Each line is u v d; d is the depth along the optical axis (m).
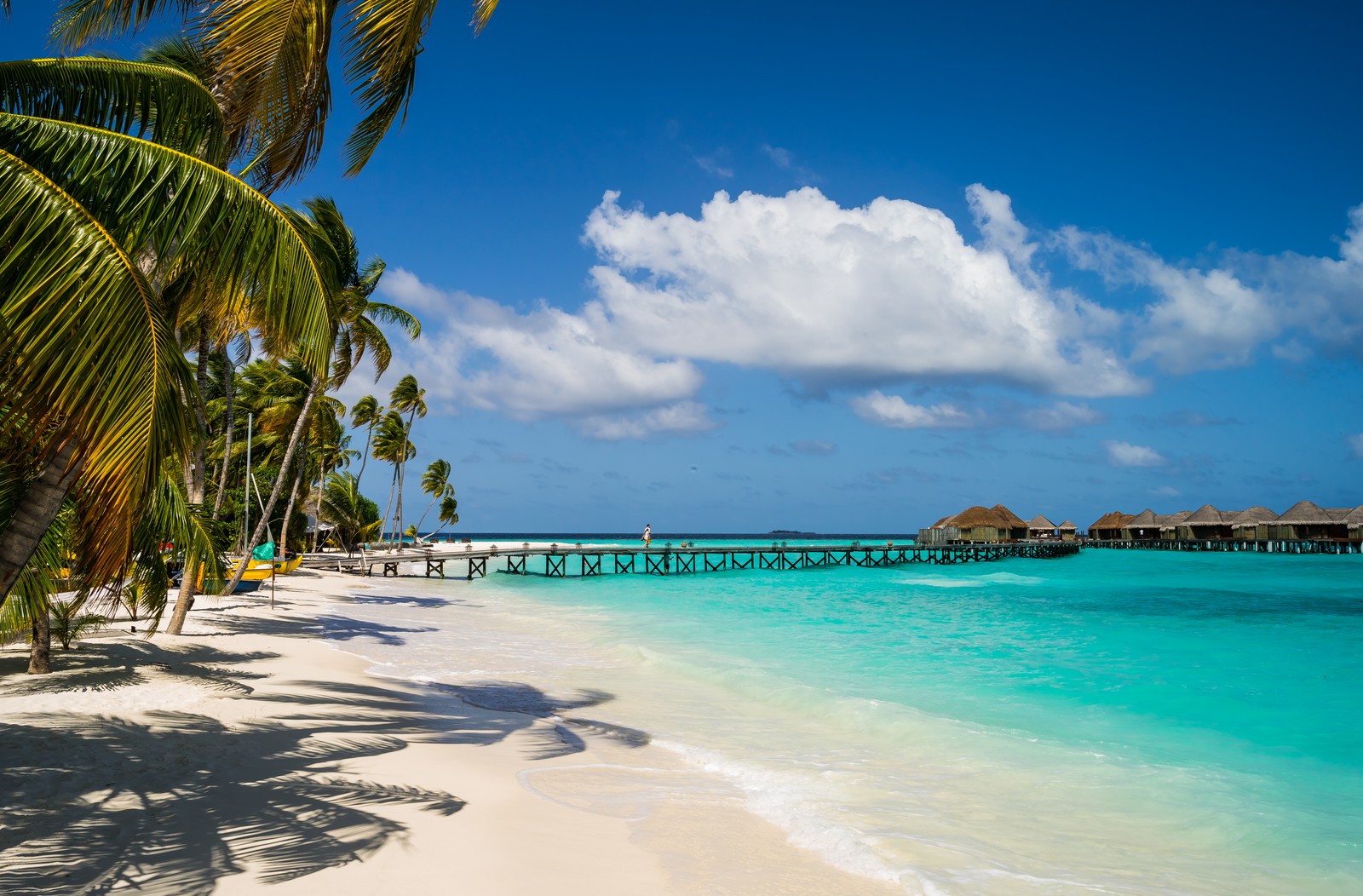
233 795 5.75
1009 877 5.31
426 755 7.43
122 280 4.16
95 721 7.41
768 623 21.95
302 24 6.10
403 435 55.72
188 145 5.41
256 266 4.98
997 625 21.88
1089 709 11.13
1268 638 18.98
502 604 28.33
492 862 5.01
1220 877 5.47
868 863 5.43
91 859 4.48
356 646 15.12
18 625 8.38
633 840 5.71
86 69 4.94
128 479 4.00
